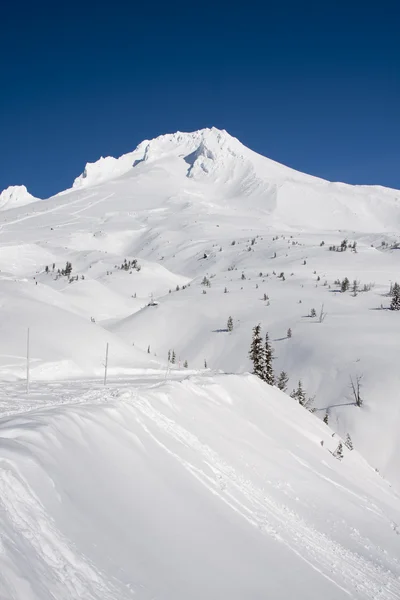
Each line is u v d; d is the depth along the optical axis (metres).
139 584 10.18
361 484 37.22
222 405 34.19
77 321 71.88
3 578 7.58
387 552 22.09
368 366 109.69
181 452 20.67
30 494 10.69
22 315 68.00
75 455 14.32
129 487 14.68
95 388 36.38
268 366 70.88
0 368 49.06
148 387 31.16
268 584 13.44
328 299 177.00
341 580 16.44
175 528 13.92
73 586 8.78
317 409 101.50
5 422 15.02
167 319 175.00
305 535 19.47
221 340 152.50
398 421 88.50
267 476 25.05
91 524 11.34
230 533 15.68
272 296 188.38
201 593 11.26
